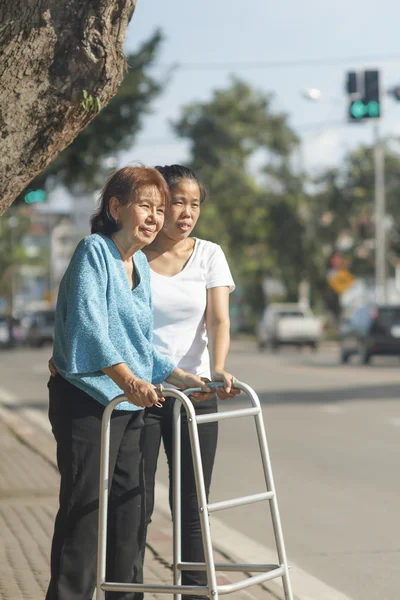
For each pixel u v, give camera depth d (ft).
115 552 23.27
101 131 91.81
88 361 22.18
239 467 57.36
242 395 105.81
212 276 26.35
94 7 22.08
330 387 114.93
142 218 23.16
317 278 306.55
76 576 22.59
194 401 25.23
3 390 122.72
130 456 23.43
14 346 281.33
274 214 307.78
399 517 43.39
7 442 69.36
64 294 23.02
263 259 335.06
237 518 43.73
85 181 94.89
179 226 25.98
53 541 22.88
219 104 352.28
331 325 321.11
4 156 22.39
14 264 417.69
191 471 25.27
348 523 42.32
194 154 352.69
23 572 32.60
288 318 236.02
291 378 130.62
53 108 22.31
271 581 32.53
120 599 22.99
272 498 23.16
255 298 355.15
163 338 25.94
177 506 23.40
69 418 22.70
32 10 21.86
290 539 39.52
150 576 32.09
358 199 283.38
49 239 562.66
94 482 22.71
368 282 296.10
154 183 23.34
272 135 347.97
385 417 82.53
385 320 165.68
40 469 56.65
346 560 36.11
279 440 69.00
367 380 124.98
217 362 25.58
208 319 26.27
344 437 70.08
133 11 22.75
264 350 242.99
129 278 23.70
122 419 23.03
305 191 309.42
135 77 92.07
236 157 347.15
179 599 23.16
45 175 92.27
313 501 47.09
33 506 45.57
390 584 32.83
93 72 22.30
